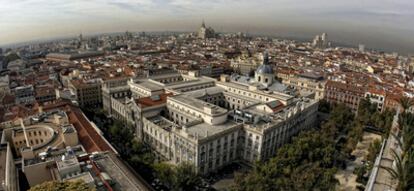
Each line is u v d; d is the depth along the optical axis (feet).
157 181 444.96
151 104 617.62
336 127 629.10
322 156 465.47
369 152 516.32
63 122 490.08
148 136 579.89
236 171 492.13
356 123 643.45
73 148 400.26
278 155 463.01
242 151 530.68
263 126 501.15
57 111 562.25
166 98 653.30
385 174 352.28
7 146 401.49
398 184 296.51
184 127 467.52
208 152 463.83
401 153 384.68
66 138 409.90
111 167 344.28
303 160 451.12
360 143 617.21
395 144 460.55
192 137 453.58
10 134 481.05
